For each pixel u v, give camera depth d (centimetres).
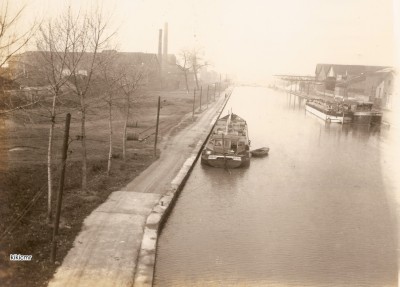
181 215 1908
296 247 1616
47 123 3334
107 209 1733
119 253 1343
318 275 1378
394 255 1553
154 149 2770
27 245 1307
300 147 3681
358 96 7319
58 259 1267
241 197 2227
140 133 3531
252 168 2869
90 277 1184
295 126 5019
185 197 2169
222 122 4016
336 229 1819
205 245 1595
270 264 1460
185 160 2766
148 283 1180
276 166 2953
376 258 1536
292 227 1831
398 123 3525
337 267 1447
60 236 1423
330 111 5362
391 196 2295
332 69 9144
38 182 1897
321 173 2781
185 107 6178
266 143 3841
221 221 1866
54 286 1117
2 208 1558
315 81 9812
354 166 2994
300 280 1345
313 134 4422
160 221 1659
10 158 2261
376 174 2770
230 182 2503
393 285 1313
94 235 1465
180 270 1377
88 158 2480
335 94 8362
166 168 2516
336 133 4516
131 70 3462
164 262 1435
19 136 2816
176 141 3419
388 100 5869
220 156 2805
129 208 1767
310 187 2458
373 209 2095
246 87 16100
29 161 2236
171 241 1616
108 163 2188
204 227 1780
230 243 1628
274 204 2141
